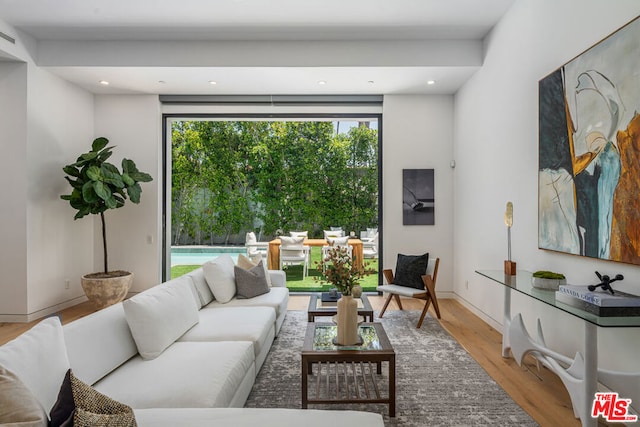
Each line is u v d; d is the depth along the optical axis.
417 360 3.37
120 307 2.53
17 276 4.53
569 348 2.89
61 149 5.07
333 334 2.83
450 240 5.73
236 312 3.50
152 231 5.71
